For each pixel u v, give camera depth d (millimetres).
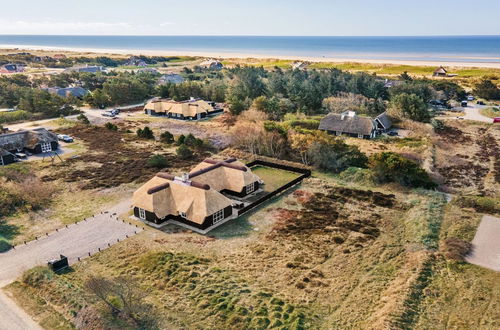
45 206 53219
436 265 38281
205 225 47094
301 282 35906
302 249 42375
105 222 48688
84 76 169125
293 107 120812
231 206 50906
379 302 32969
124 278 35781
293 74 161375
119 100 135625
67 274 36969
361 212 51906
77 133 94750
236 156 78000
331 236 45250
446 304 32500
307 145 72562
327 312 32031
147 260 38906
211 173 55844
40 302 32750
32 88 134375
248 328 29531
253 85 145000
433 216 49125
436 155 77500
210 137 90312
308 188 60781
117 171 67625
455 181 65688
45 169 68562
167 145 85062
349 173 65500
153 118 114500
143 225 47969
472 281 35750
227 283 35188
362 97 128250
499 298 33281
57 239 44125
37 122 106500
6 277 36656
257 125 81625
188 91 142750
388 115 104938
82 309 31234
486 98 141750
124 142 87250
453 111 123562
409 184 61281
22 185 56781
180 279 35719
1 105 122438
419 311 31453
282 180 64750
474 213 50844
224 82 156750
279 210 52875
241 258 40344
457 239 42781
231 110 115188
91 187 60188
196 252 41438
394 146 83938
